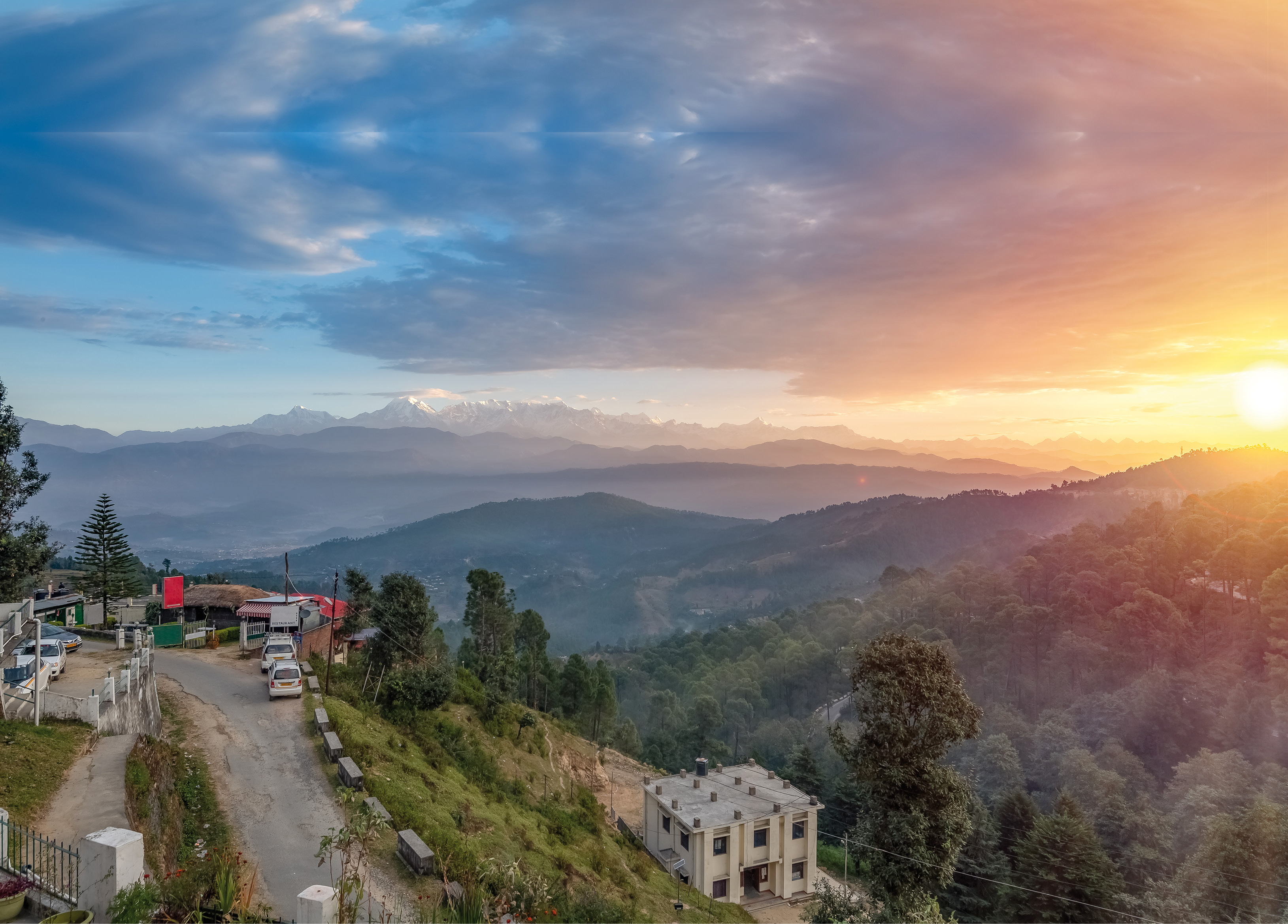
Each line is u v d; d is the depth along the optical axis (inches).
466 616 3491.6
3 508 2005.4
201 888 621.9
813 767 3538.4
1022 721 4394.7
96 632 2053.4
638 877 1589.6
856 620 7716.5
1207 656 4726.9
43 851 553.0
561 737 3024.1
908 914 1298.0
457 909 657.0
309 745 1139.3
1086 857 2356.1
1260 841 2154.3
